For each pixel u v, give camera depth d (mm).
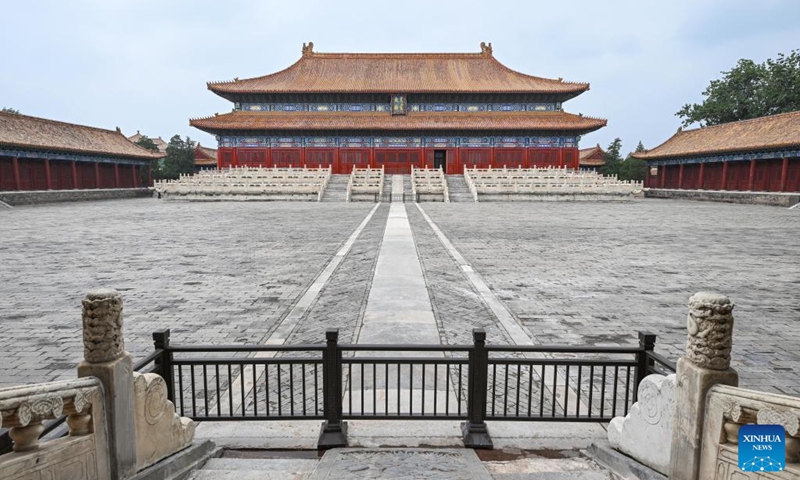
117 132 79938
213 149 124250
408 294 13758
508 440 6375
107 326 4305
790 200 52281
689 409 4152
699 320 4078
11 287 15117
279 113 79875
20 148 55562
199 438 6348
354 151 77500
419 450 5727
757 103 81562
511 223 34219
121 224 33562
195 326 11375
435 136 77562
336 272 17250
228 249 22344
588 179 65125
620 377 8695
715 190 66375
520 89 77500
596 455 5926
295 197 59688
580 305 13250
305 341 10234
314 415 6250
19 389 3504
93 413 4137
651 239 26281
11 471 3457
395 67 87875
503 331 10969
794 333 11031
